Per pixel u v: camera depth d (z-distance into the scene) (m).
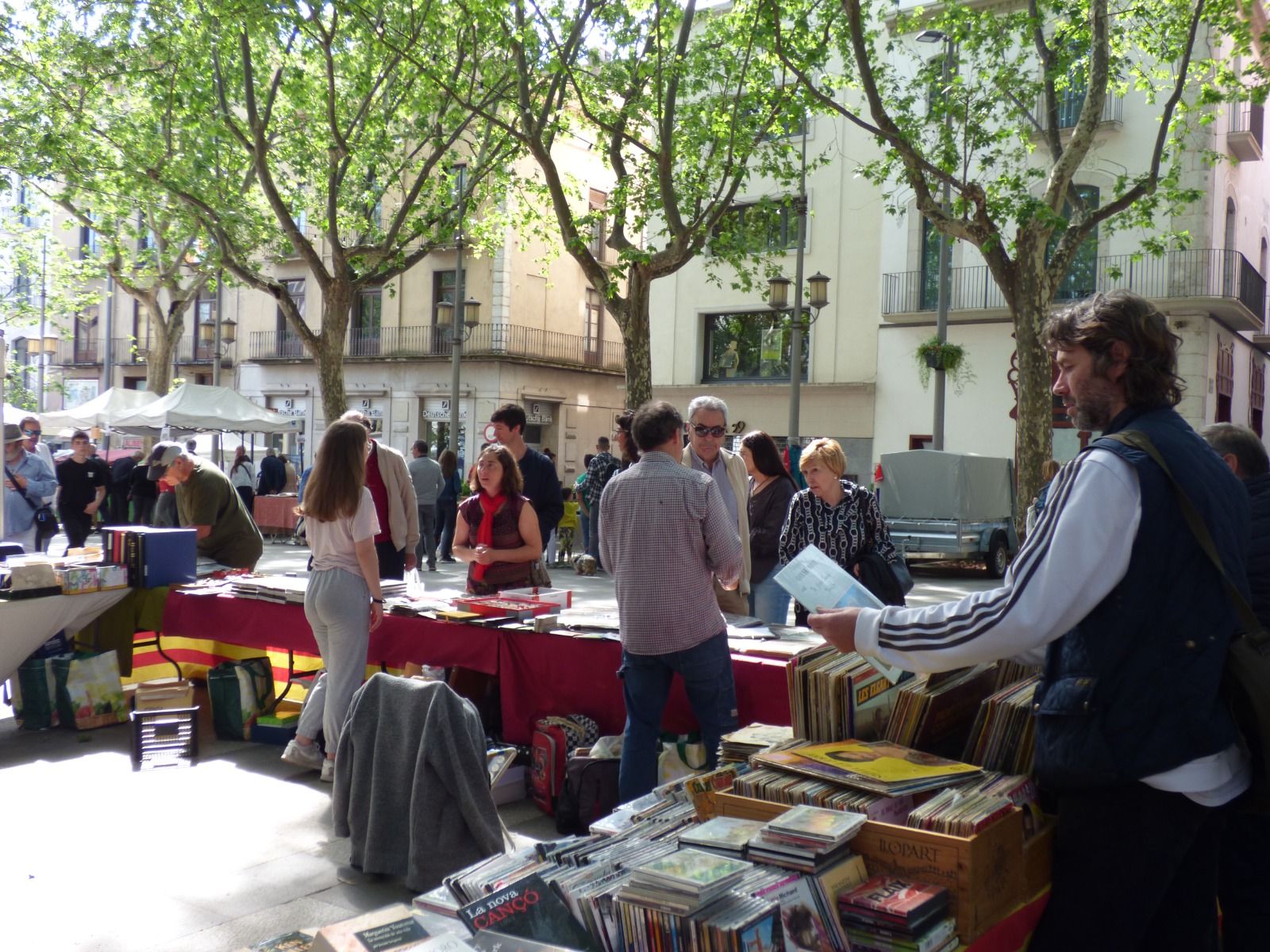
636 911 1.87
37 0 17.56
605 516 4.22
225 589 6.51
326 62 15.61
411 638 5.55
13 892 3.93
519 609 5.45
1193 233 20.67
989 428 22.81
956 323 23.11
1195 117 20.31
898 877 2.04
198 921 3.70
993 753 2.41
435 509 15.62
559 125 14.65
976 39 14.23
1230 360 23.92
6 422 13.34
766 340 26.08
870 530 5.15
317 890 3.99
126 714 6.51
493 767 4.89
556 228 20.80
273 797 5.08
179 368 37.50
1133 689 1.87
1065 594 1.88
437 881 3.91
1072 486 1.94
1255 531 2.64
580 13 13.30
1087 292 21.66
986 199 13.54
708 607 4.09
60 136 17.41
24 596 6.11
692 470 4.14
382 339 32.91
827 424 24.77
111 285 39.75
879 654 2.12
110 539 6.80
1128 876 1.94
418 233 17.36
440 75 14.99
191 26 15.94
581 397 33.38
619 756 4.54
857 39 11.96
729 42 14.41
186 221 20.23
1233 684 1.91
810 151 24.67
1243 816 2.56
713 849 2.09
